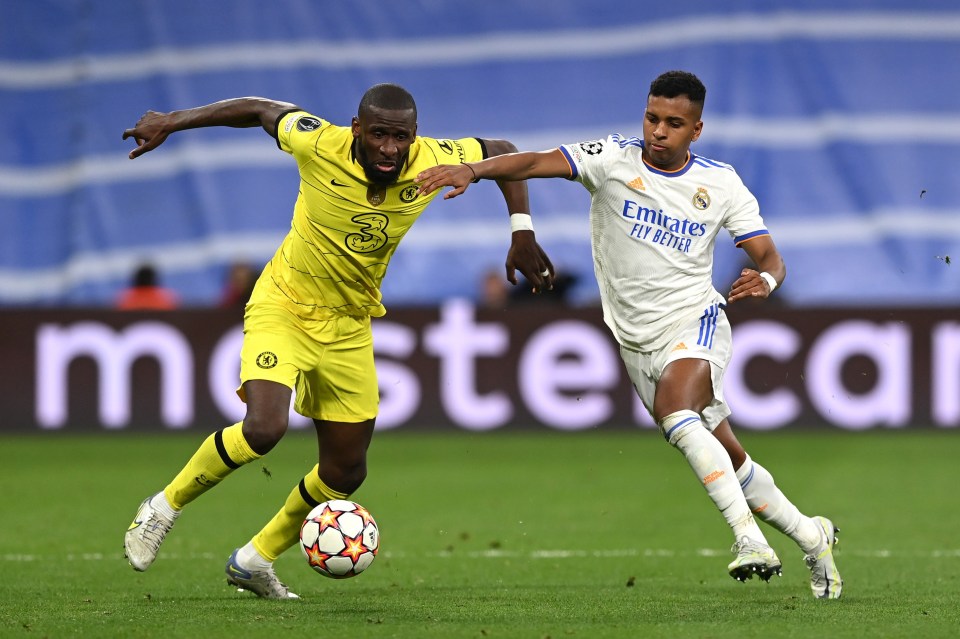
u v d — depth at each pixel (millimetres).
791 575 24812
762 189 71750
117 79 74562
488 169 19578
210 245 70125
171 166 72438
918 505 36156
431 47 76438
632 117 74250
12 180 72000
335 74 75062
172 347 52000
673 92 19812
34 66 74938
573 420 52250
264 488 40188
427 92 75125
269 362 20500
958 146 73188
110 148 72938
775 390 52469
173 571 25094
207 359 52031
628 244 20516
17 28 75750
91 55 75125
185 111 21375
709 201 20422
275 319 20828
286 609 20062
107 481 41531
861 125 73438
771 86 74438
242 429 19969
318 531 19891
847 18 76250
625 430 52281
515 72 75750
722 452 19453
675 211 20359
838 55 75188
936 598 21219
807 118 73688
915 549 28344
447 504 36500
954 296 68875
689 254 20469
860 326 52281
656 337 20562
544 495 38500
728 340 20891
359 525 19953
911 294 68938
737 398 52469
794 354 52375
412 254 69938
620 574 24953
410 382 52469
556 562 26594
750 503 20781
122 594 21953
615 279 20828
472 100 75000
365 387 21453
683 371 20094
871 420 52344
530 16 77375
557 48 76438
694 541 29750
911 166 72500
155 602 20891
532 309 52312
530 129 74312
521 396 52281
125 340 52094
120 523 32531
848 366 52312
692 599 21312
